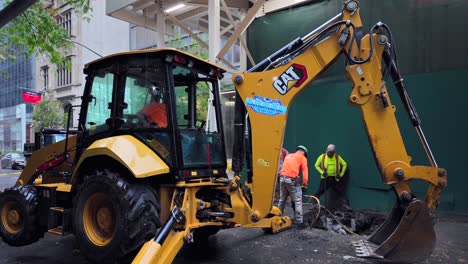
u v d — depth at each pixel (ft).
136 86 14.65
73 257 16.43
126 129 14.67
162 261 11.92
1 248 17.98
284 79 14.44
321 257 16.16
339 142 27.53
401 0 25.53
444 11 24.07
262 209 14.24
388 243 13.37
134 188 13.25
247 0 33.81
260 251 17.11
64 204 15.79
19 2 22.16
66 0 34.45
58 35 32.48
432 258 15.67
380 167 14.06
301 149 22.62
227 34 42.37
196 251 17.17
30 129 138.82
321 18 29.37
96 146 13.92
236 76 14.53
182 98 15.75
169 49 13.67
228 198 15.16
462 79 23.35
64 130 20.04
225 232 20.62
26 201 16.35
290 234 20.06
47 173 18.63
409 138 24.64
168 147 13.87
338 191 26.50
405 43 25.36
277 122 14.26
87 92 16.14
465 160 23.11
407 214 13.26
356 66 14.14
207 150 15.53
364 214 23.12
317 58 14.46
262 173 14.23
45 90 112.88
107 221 13.69
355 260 15.67
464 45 23.35
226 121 31.65
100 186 13.47
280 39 31.53
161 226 13.33
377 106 14.12
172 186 13.96
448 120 23.68
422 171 13.80
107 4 34.45
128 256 12.78
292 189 21.65
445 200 23.52
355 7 14.38
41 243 18.83
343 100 27.37
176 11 36.86
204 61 15.48
